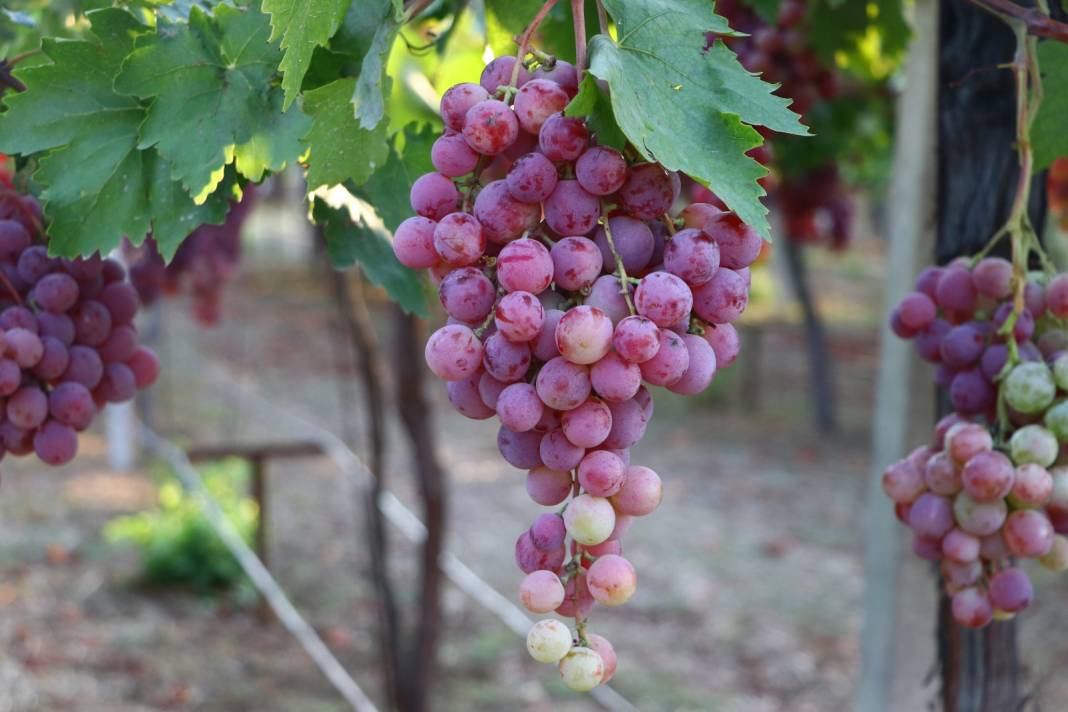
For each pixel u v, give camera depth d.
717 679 3.96
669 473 6.43
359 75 1.04
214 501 4.98
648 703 3.74
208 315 2.53
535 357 0.94
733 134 0.93
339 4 1.00
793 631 4.36
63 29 1.40
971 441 1.13
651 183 0.94
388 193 1.17
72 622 3.98
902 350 1.98
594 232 0.95
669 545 5.26
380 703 3.72
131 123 1.10
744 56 1.86
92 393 1.22
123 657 3.77
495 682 3.88
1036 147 1.22
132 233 1.10
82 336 1.18
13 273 1.18
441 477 2.93
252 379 8.17
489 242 0.96
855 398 8.41
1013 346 1.14
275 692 3.70
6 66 1.17
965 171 1.32
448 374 0.94
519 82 0.97
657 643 4.23
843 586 4.82
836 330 11.07
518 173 0.93
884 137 3.24
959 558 1.15
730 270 0.95
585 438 0.93
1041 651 3.96
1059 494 1.13
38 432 1.17
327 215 1.18
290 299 11.37
